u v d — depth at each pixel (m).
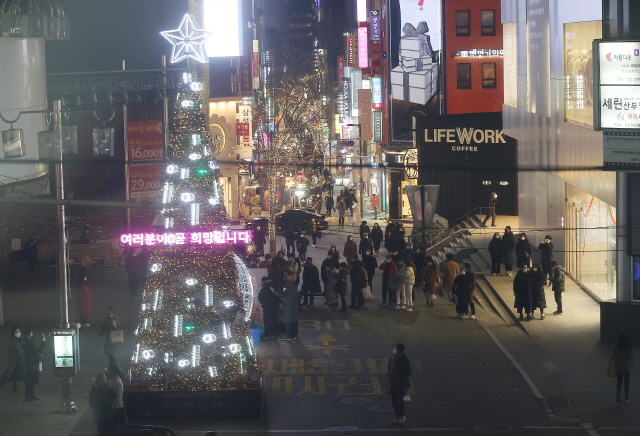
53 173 21.55
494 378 20.81
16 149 18.59
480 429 16.94
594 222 28.53
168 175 18.33
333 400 19.08
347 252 34.19
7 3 19.91
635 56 20.75
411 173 44.66
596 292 28.53
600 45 20.84
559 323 26.11
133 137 41.06
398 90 54.91
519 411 18.19
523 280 26.22
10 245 38.31
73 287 32.97
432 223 37.06
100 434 14.18
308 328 26.09
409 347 23.84
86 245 39.03
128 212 42.38
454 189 44.88
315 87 62.50
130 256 30.25
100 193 42.62
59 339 17.80
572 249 31.53
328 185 57.72
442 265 29.80
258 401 17.69
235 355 17.94
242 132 54.38
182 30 18.89
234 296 18.17
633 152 20.83
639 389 19.64
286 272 29.59
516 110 38.25
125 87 38.81
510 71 40.25
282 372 21.38
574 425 17.14
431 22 54.06
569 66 29.16
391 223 37.97
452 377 20.92
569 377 20.78
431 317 27.53
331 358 22.67
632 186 23.42
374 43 61.69
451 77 52.31
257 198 59.06
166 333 17.81
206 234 17.78
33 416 17.75
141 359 17.89
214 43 48.88
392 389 17.12
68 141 17.98
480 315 27.70
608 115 20.92
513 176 44.72
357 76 74.75
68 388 18.06
